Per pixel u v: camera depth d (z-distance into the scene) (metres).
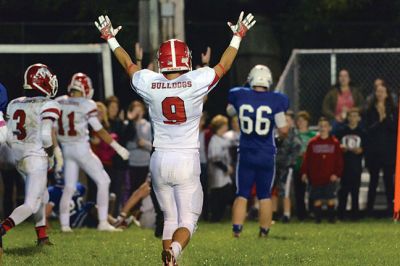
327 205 40.72
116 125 41.16
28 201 25.48
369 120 42.47
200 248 27.27
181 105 20.44
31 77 25.91
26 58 49.03
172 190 21.03
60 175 35.25
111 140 33.69
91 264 23.64
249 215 42.56
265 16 56.72
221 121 42.59
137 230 35.16
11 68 48.38
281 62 56.00
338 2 54.69
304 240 30.08
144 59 41.72
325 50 46.91
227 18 57.22
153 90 20.58
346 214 44.56
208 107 53.38
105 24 21.47
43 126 25.34
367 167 42.81
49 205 35.47
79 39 54.50
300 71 47.28
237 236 31.48
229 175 42.41
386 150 42.34
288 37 56.19
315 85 47.34
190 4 57.00
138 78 20.83
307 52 46.94
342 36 55.44
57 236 31.38
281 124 31.06
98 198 34.53
